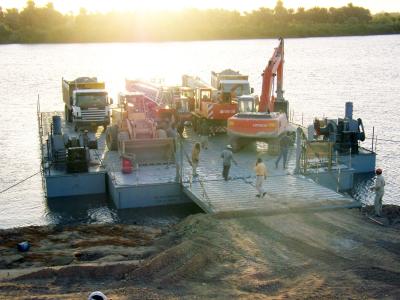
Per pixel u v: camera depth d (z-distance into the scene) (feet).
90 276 44.60
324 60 356.79
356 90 207.51
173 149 80.53
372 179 85.05
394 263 44.98
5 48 506.07
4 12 578.66
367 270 43.65
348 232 52.26
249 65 327.06
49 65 333.42
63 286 42.63
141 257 49.39
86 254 50.98
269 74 100.63
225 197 64.08
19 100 189.26
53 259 50.01
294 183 69.92
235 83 116.57
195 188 68.33
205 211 61.16
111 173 75.66
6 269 47.78
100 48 507.71
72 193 76.43
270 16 635.25
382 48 465.47
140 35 603.67
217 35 622.54
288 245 49.26
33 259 50.34
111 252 50.98
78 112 105.81
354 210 59.67
